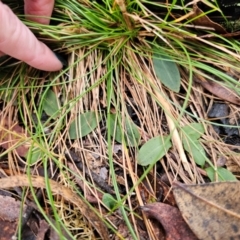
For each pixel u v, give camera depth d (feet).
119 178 0.66
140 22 0.71
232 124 0.69
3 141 0.69
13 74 0.73
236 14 0.73
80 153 0.67
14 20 0.62
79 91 0.71
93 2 0.71
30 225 0.62
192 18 0.70
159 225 0.61
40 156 0.67
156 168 0.66
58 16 0.73
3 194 0.64
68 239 0.61
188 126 0.68
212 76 0.73
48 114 0.70
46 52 0.69
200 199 0.57
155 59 0.72
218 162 0.66
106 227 0.61
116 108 0.68
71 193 0.62
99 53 0.73
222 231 0.57
